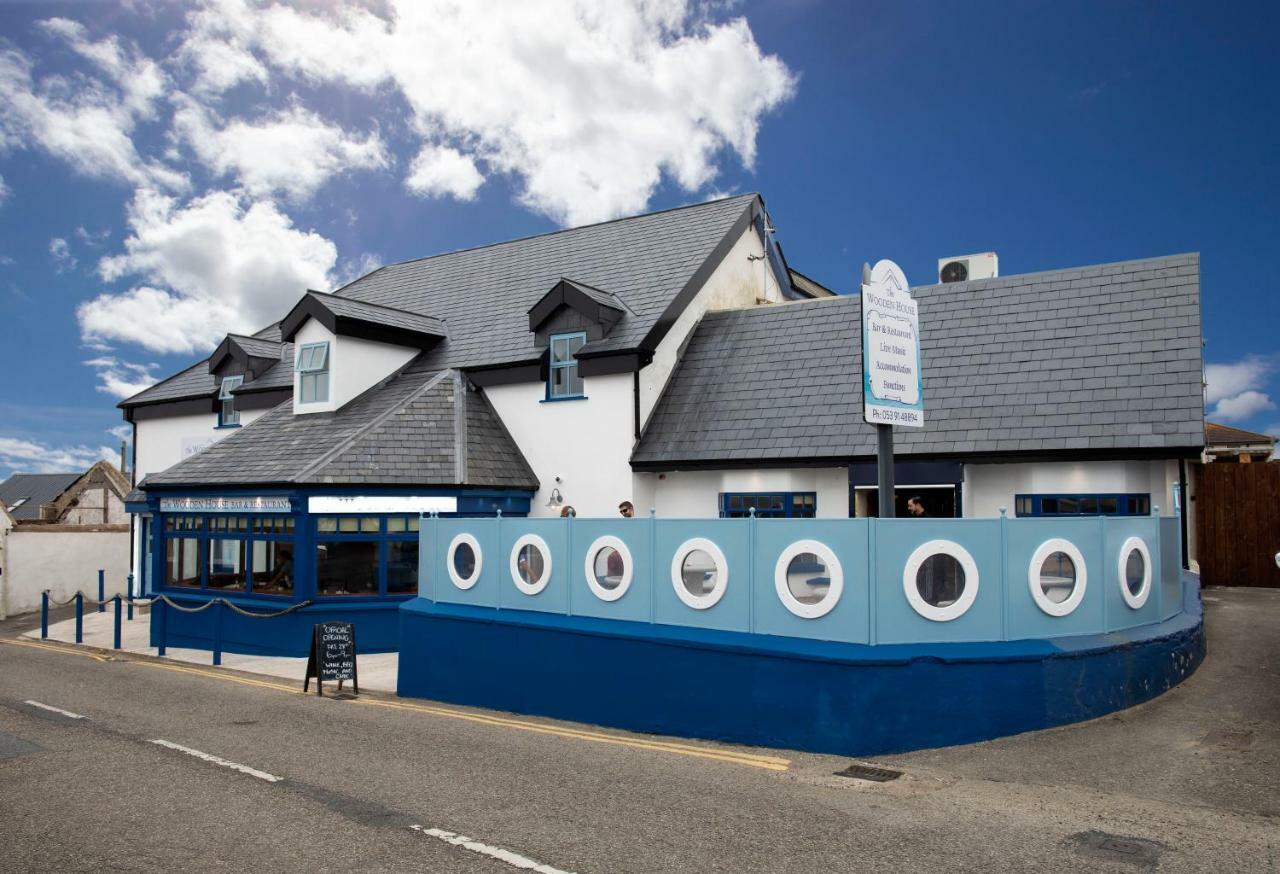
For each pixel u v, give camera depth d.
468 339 19.64
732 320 18.55
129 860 5.70
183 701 11.32
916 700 7.95
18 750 8.65
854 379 15.96
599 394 16.81
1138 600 9.39
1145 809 6.31
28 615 23.56
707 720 8.76
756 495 15.75
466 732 9.33
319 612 15.10
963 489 14.05
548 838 5.98
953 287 17.25
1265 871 5.21
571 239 22.66
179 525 17.17
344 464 15.37
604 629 9.66
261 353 22.42
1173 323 14.41
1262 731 8.03
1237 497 17.17
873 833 5.97
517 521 10.91
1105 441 13.17
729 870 5.38
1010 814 6.29
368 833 6.14
